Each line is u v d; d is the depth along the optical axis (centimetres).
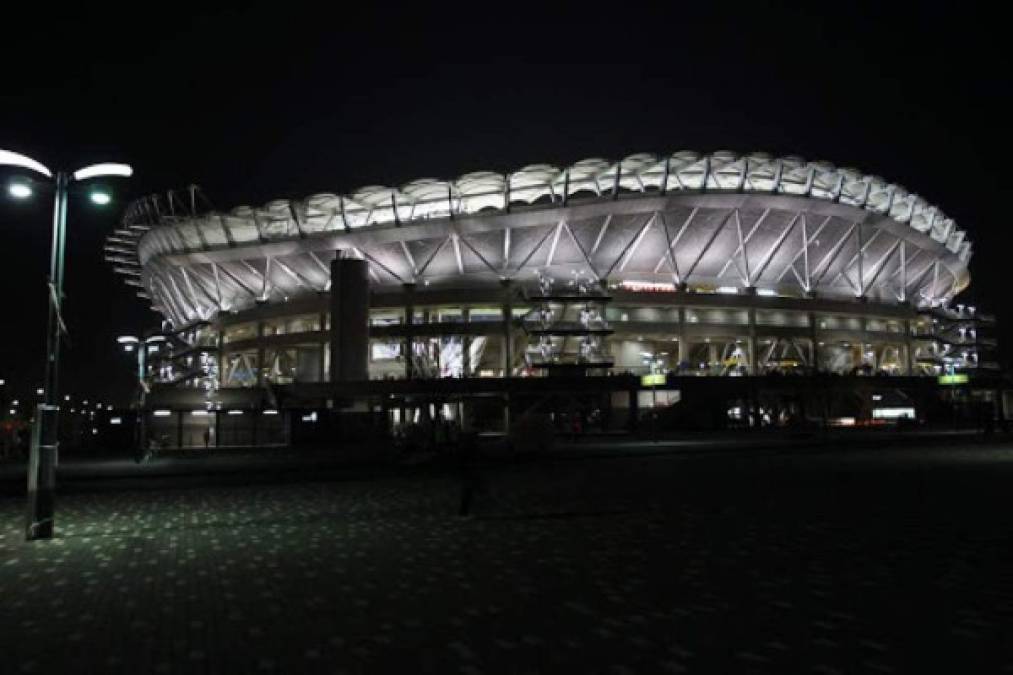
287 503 1853
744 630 693
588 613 763
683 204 6744
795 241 7356
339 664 620
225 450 4556
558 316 7181
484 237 6894
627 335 7131
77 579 991
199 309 8481
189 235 7306
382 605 816
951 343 8688
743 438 4872
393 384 6178
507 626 722
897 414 7600
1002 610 751
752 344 7394
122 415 4825
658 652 634
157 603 845
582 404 6550
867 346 8412
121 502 1953
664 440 4750
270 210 6906
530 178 6606
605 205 6681
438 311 7306
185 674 601
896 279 8400
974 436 4803
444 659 627
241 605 828
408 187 6550
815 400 7512
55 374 1420
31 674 609
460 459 1562
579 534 1274
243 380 8194
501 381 6109
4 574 1033
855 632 681
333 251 7075
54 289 1453
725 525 1336
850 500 1659
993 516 1395
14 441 4853
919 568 952
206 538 1323
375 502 1841
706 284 7450
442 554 1118
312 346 7506
